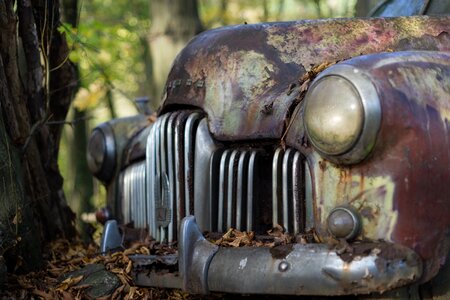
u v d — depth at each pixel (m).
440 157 3.39
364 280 3.28
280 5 12.65
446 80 3.53
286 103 3.88
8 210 4.29
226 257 3.62
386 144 3.36
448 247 3.42
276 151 3.79
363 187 3.41
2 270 4.09
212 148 4.12
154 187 4.36
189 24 9.23
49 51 5.46
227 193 4.00
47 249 5.22
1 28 4.63
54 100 5.72
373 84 3.34
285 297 3.82
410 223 3.34
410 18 4.40
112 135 5.55
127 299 4.04
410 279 3.31
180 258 3.74
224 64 4.26
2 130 4.41
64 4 6.80
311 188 3.63
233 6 13.82
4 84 4.63
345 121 3.35
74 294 4.09
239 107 4.11
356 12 6.34
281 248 3.49
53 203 5.58
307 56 4.20
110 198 5.59
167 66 9.23
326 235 3.51
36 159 5.34
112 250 4.54
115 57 11.61
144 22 13.74
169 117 4.32
